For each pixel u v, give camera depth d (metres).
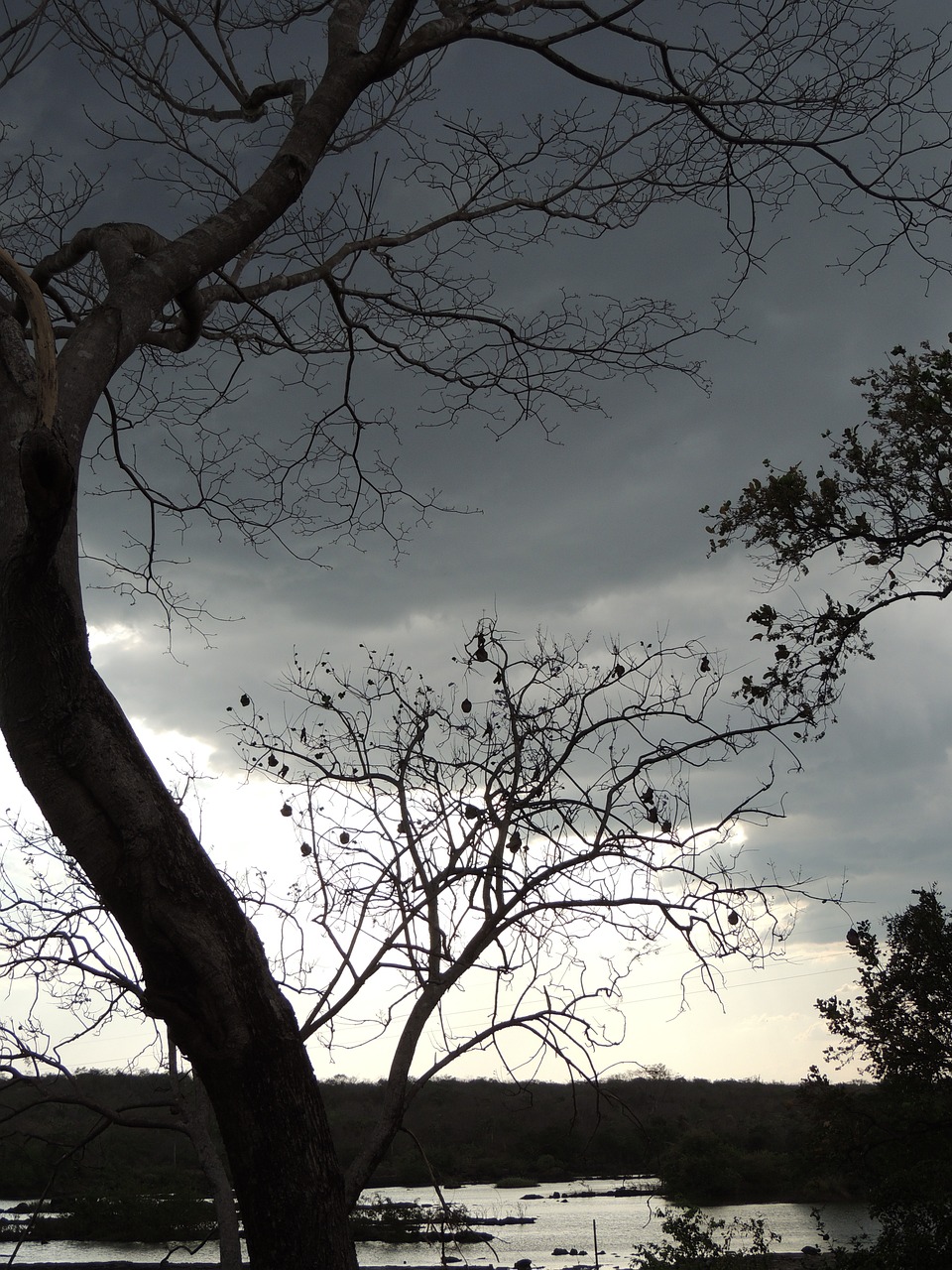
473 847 4.60
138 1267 27.56
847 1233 29.50
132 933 3.00
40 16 4.39
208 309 5.23
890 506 10.86
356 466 6.93
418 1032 4.36
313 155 4.44
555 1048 4.57
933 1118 14.41
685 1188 38.09
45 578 2.82
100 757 2.96
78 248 4.20
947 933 14.27
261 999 3.07
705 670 4.87
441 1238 5.19
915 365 10.86
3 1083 4.42
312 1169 3.04
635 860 4.50
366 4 4.91
